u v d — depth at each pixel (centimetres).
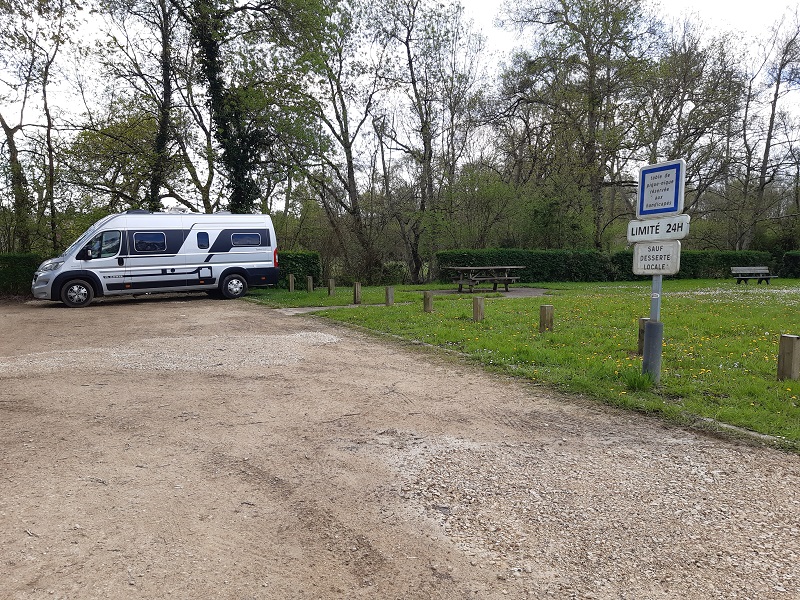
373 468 405
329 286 1808
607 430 484
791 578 264
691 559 282
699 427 483
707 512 332
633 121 2816
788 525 315
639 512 333
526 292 2020
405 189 3073
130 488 370
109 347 898
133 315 1368
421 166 3028
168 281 1691
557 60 2848
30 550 291
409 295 1802
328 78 2619
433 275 3033
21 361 787
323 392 616
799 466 399
